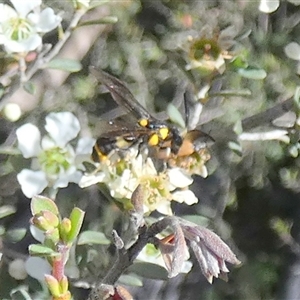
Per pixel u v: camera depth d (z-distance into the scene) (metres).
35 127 0.26
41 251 0.22
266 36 0.42
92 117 0.33
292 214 0.47
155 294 0.37
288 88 0.41
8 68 0.27
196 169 0.26
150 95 0.41
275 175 0.47
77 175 0.26
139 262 0.25
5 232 0.27
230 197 0.44
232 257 0.22
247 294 0.44
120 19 0.40
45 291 0.26
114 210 0.32
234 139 0.28
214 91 0.28
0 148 0.26
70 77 0.37
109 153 0.25
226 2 0.38
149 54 0.41
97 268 0.27
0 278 0.27
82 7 0.26
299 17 0.43
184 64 0.27
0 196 0.29
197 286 0.42
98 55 0.39
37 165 0.26
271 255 0.46
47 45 0.27
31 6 0.26
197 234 0.22
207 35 0.27
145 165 0.25
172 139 0.26
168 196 0.25
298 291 0.43
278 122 0.28
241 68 0.27
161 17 0.43
